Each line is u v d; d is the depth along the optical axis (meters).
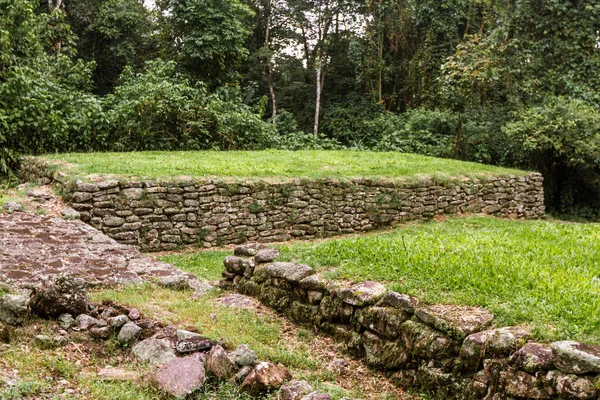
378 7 25.59
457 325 4.04
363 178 12.73
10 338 4.12
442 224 13.19
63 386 3.53
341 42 28.41
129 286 5.96
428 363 4.12
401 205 13.23
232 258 6.74
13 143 13.07
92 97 14.74
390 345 4.46
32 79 13.52
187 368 3.84
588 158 16.64
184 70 20.95
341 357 4.80
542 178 16.69
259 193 11.07
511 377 3.54
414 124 21.59
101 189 9.40
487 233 7.43
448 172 14.87
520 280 4.78
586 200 17.95
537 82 18.89
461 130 19.98
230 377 3.98
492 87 19.00
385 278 5.17
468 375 3.88
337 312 5.05
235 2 21.17
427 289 4.73
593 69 19.36
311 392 3.71
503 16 20.91
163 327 4.66
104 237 7.92
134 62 26.03
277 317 5.70
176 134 15.98
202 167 11.65
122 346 4.34
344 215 12.33
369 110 26.00
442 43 24.95
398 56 27.52
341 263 5.80
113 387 3.59
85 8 25.03
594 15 19.50
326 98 28.38
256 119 17.48
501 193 15.48
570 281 4.73
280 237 11.36
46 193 10.14
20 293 5.08
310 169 13.08
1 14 13.92
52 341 4.15
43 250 6.83
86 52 25.64
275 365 4.12
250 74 27.88
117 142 14.67
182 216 10.12
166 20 24.25
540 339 3.68
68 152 13.85
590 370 3.20
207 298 6.14
